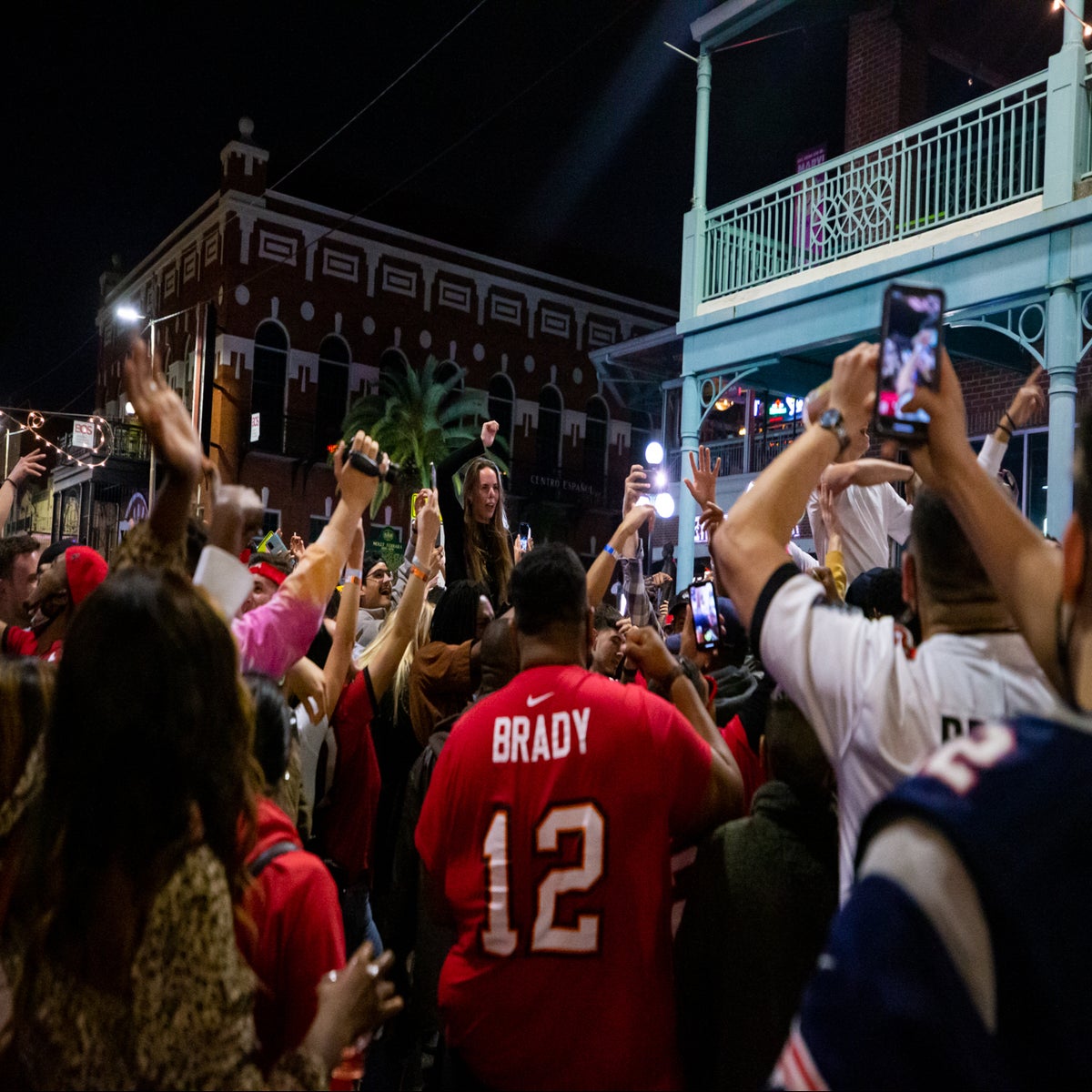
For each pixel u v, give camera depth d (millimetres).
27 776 1423
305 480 27766
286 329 27516
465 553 4562
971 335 9500
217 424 26609
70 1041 1146
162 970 1122
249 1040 1164
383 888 3740
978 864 691
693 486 2482
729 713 2893
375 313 28844
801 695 1433
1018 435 10531
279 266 27516
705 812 2004
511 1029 1872
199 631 1243
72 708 1188
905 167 8695
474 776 1994
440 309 29875
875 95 11641
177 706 1188
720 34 10414
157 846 1166
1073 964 675
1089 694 781
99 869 1159
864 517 3539
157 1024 1107
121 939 1163
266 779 1764
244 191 27031
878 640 1417
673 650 3693
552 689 2006
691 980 1876
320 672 2688
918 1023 675
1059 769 729
